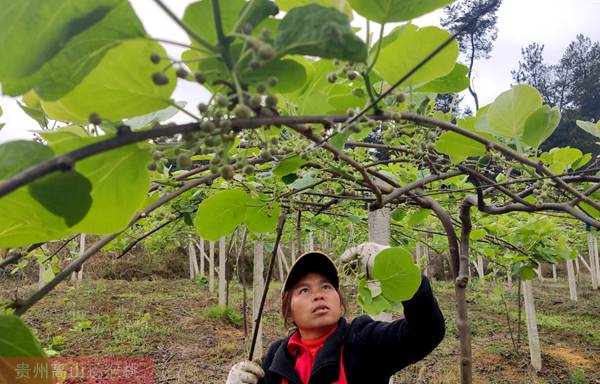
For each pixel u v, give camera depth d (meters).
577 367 7.04
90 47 0.58
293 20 0.61
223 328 8.31
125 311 9.18
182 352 7.03
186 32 0.60
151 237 7.14
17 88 0.57
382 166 2.80
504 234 4.21
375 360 1.82
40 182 0.61
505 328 9.02
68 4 0.55
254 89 0.75
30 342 0.62
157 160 0.72
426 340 1.74
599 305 11.48
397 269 1.45
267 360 2.16
